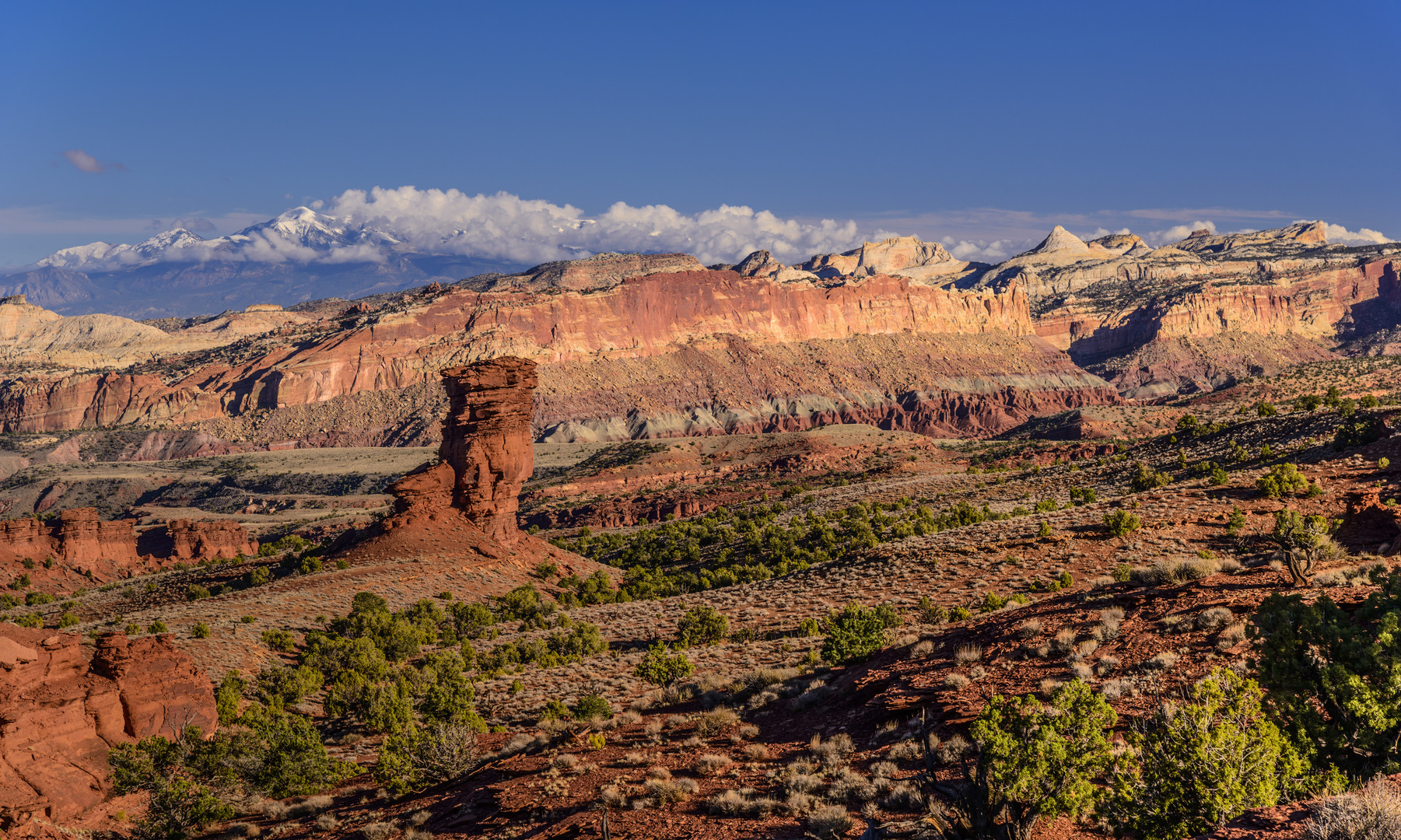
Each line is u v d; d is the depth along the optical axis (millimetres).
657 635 68875
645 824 19484
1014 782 13938
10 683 36594
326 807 32812
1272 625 15172
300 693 55281
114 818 33906
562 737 30234
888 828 15773
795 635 55375
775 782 20438
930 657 27906
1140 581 31203
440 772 30469
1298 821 11586
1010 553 62562
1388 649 14016
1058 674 22375
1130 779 13625
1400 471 61625
